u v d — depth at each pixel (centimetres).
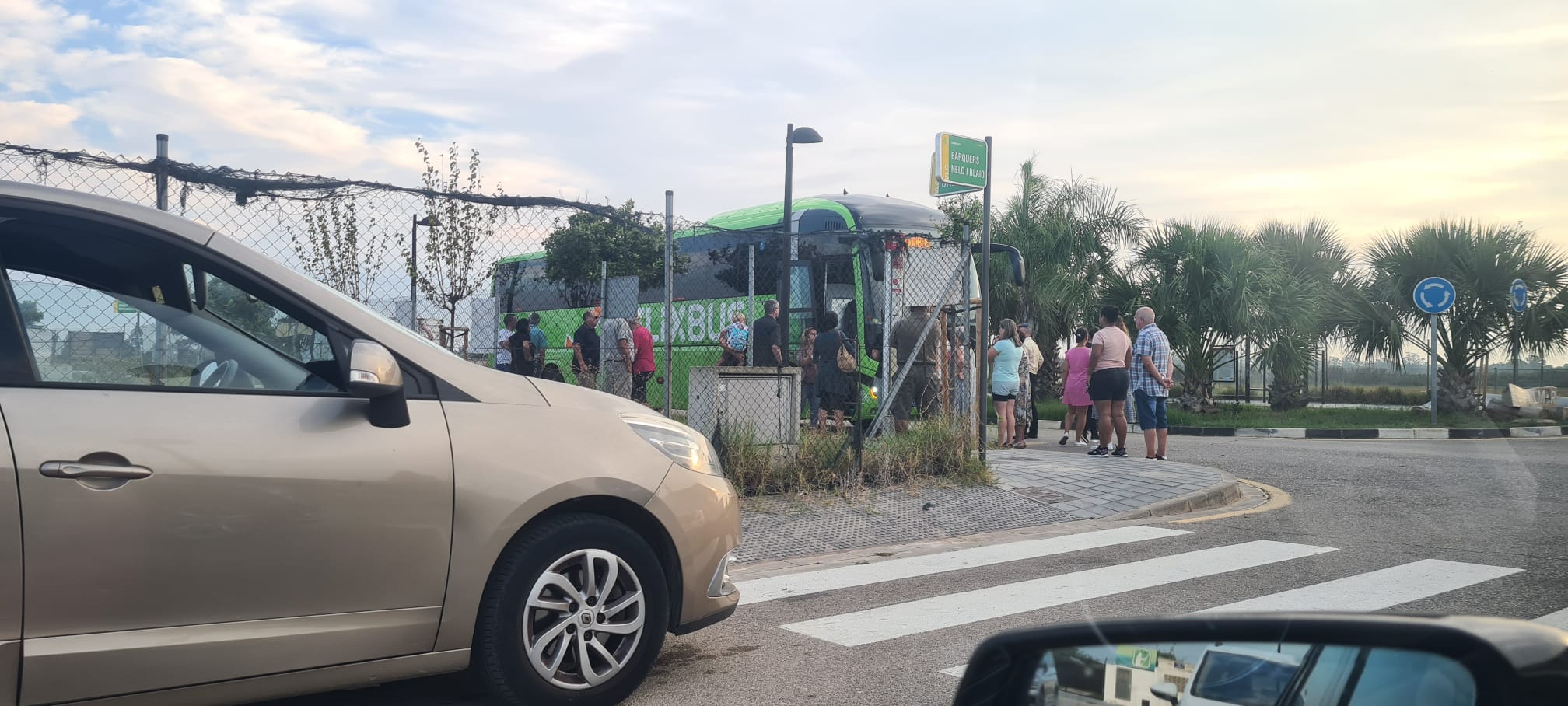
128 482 309
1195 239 1983
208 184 732
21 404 307
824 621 521
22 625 296
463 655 356
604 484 378
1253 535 731
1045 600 554
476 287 873
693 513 402
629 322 1498
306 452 333
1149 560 656
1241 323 1655
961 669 435
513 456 364
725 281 1762
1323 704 126
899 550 740
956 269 1181
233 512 321
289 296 356
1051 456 1222
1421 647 117
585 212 912
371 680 343
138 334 338
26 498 297
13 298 321
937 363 1235
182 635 315
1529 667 107
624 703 395
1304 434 1698
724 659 455
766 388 963
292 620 330
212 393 333
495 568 362
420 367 367
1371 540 657
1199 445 1553
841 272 1605
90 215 336
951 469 992
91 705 303
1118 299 2203
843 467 943
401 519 344
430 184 1047
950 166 1060
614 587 387
